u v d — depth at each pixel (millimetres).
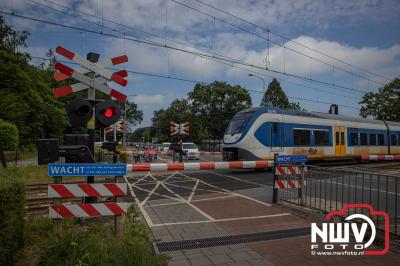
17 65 37281
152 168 9734
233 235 5848
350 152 22344
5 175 4574
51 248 4262
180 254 4898
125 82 6875
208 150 59938
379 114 49188
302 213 7316
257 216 7215
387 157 20938
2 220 3824
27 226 5660
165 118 78125
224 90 55031
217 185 12344
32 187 9648
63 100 53500
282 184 8359
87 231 5332
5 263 3943
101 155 17141
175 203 8805
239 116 18719
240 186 12023
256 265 4453
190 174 16312
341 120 22047
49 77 55188
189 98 58062
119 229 5410
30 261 4453
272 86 61531
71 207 5270
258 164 11414
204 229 6238
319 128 20281
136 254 4203
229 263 4531
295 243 5363
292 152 18578
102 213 5344
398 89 48000
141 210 7906
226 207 8188
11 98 33844
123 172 5391
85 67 6523
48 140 5477
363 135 23672
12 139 26000
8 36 38969
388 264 4480
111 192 5371
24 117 36625
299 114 19438
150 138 120125
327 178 7648
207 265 4469
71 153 5734
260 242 5445
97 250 4152
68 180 12203
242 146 17297
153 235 5848
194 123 58156
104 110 6285
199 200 9227
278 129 18109
